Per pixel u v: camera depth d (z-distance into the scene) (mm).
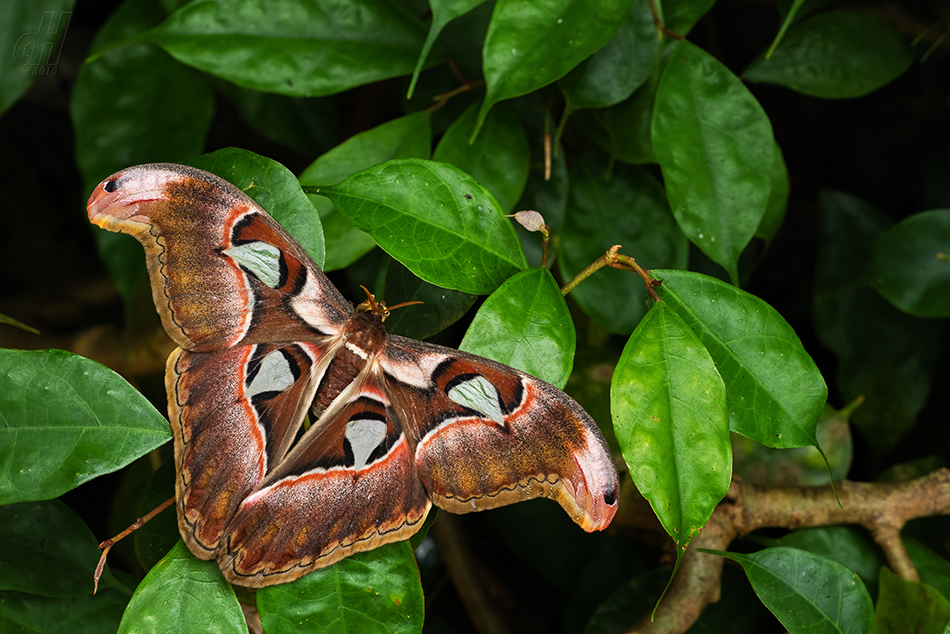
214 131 1582
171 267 1149
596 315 1289
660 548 1351
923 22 1345
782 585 1200
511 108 1285
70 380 1134
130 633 1127
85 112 1294
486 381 1156
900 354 1373
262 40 1244
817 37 1322
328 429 1164
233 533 1139
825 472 1309
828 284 1389
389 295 1221
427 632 1420
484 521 1506
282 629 1138
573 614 1357
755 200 1225
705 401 1146
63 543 1201
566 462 1146
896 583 1242
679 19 1248
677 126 1227
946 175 1423
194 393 1148
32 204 1610
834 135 1534
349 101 1389
